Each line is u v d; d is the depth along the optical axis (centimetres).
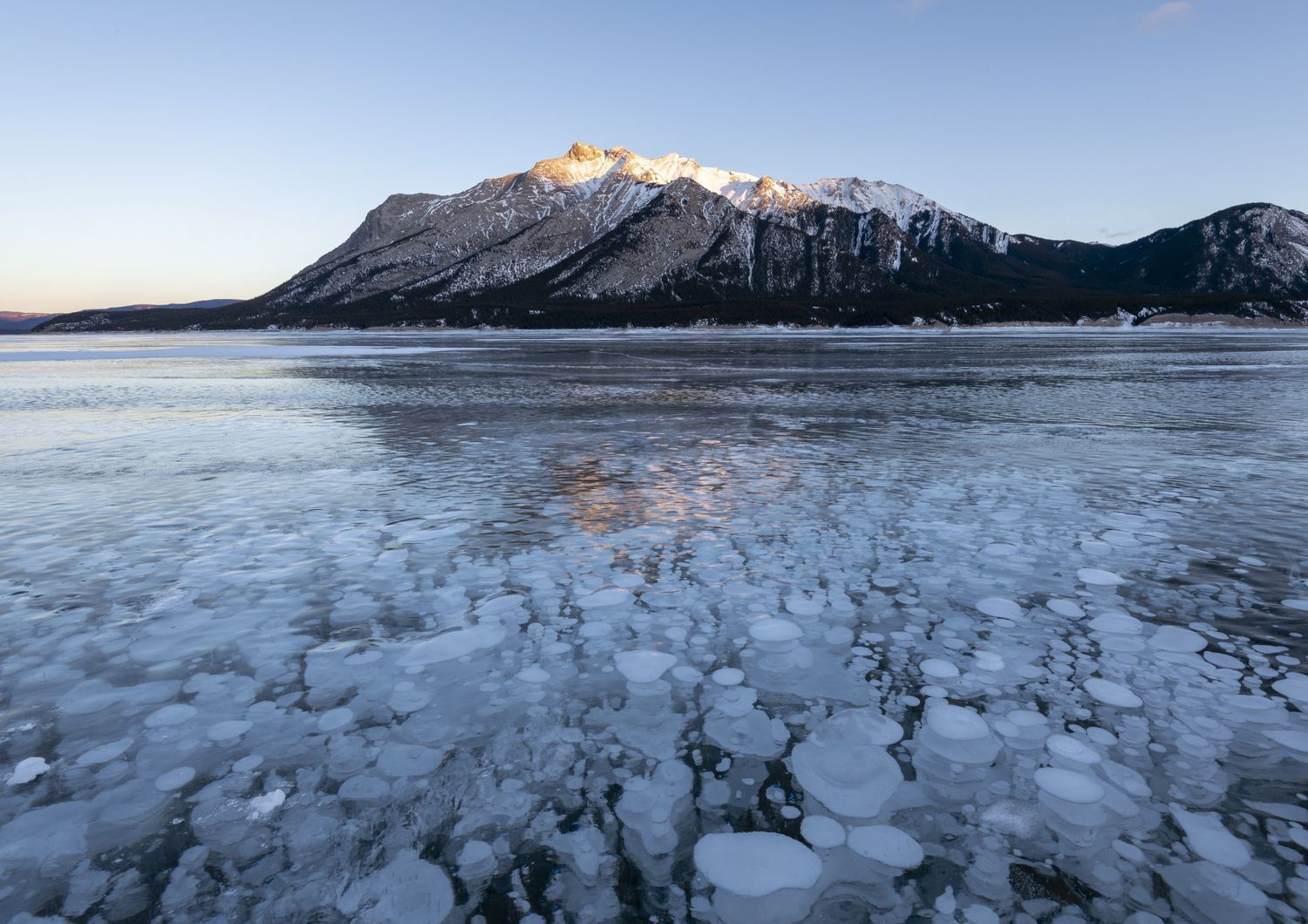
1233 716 286
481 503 647
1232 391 1659
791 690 309
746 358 3188
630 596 421
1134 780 246
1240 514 593
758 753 264
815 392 1681
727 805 236
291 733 278
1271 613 388
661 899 195
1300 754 260
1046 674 322
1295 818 226
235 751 267
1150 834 220
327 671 329
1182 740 269
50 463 841
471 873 205
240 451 920
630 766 257
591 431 1083
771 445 952
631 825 226
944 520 584
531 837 221
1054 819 227
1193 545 511
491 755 263
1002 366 2584
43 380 2234
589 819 228
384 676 324
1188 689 307
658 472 780
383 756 263
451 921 186
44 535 548
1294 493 666
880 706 296
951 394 1623
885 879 203
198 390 1831
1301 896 194
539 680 320
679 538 537
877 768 254
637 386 1862
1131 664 330
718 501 651
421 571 466
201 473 780
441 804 236
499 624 381
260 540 536
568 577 453
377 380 2098
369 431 1084
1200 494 666
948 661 336
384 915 189
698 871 206
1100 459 842
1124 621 379
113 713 294
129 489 705
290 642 360
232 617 392
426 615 394
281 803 237
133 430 1108
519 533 552
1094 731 276
